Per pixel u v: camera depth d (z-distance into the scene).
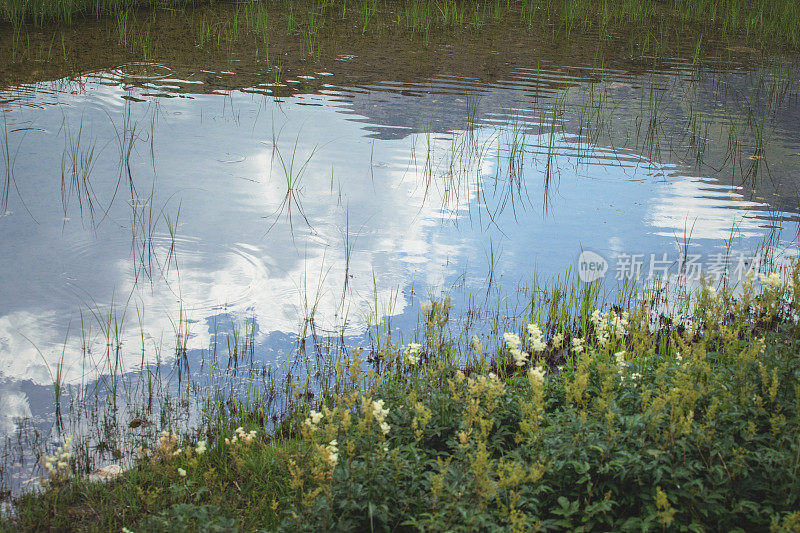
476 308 6.62
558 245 7.72
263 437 4.94
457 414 4.46
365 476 3.83
